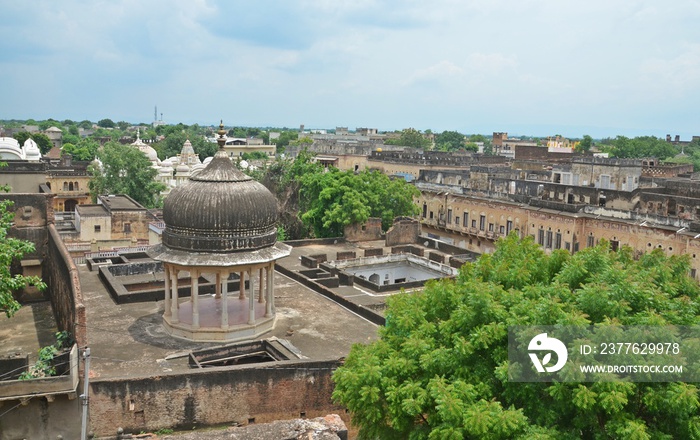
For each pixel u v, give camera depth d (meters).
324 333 35.38
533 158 129.88
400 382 21.94
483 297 21.00
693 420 17.75
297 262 56.22
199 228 32.47
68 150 179.12
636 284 20.72
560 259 25.00
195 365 29.44
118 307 38.47
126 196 78.88
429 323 22.70
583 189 66.56
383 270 59.06
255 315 36.28
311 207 74.12
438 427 18.94
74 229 69.94
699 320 19.92
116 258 50.31
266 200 34.06
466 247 82.50
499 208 75.44
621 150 153.50
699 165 133.50
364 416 23.22
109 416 26.83
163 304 39.19
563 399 18.78
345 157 136.00
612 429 17.75
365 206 68.81
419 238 66.69
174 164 119.94
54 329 38.56
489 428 18.19
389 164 121.50
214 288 41.41
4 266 29.69
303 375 29.59
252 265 33.72
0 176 57.09
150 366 30.03
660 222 56.69
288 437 16.08
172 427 27.67
